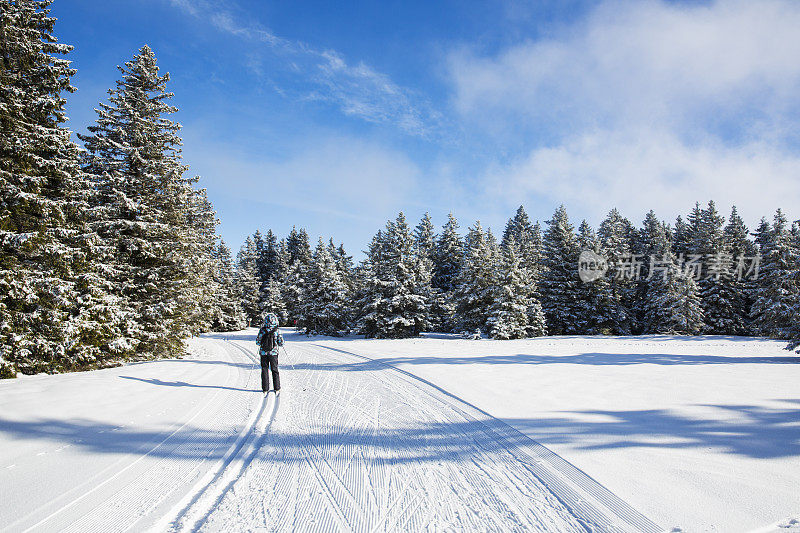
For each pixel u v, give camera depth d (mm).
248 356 17562
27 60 10438
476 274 33594
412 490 3543
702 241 41031
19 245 9422
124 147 15148
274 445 4793
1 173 9344
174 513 3193
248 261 68688
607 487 3445
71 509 3221
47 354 10336
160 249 15375
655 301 37719
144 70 16500
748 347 21141
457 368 11266
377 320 34688
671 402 6609
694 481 3516
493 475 3809
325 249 45969
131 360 14656
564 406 6426
